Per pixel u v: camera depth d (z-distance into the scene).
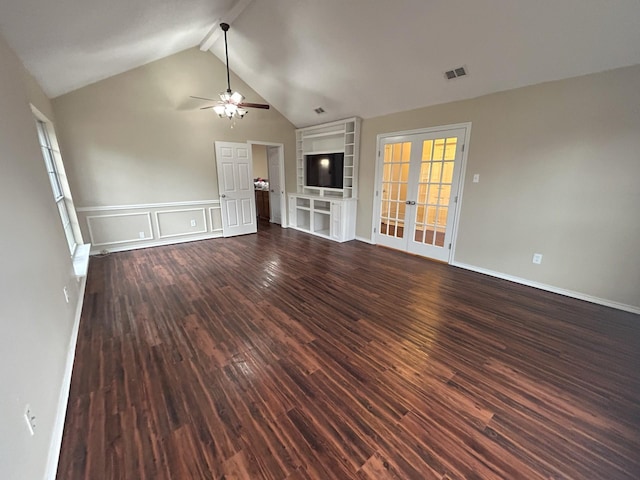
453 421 1.58
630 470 1.33
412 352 2.16
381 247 5.00
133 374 1.91
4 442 0.96
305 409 1.65
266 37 3.91
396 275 3.70
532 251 3.30
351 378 1.90
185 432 1.50
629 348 2.22
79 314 2.58
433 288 3.30
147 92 4.44
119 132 4.31
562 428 1.54
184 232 5.20
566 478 1.29
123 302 2.91
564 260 3.08
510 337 2.36
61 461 1.34
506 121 3.27
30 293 1.47
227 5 3.41
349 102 4.66
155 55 4.15
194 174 5.11
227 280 3.49
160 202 4.85
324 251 4.75
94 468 1.31
